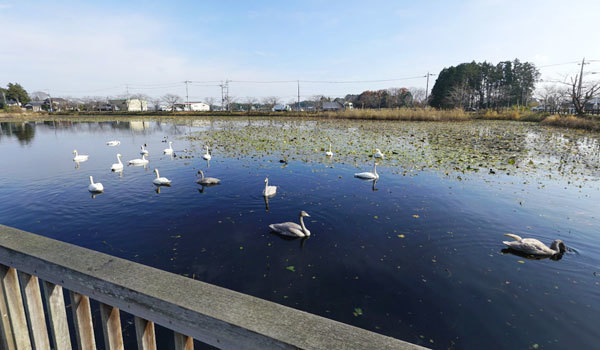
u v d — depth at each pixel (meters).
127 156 18.84
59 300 1.83
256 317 1.29
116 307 1.55
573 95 35.78
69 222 8.47
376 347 1.13
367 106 82.94
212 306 1.34
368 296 5.27
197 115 65.31
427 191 10.77
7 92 91.19
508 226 7.97
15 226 8.23
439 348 4.20
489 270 6.04
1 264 1.92
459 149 18.58
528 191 10.62
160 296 1.40
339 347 1.14
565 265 6.20
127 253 6.73
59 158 18.42
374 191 10.84
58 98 110.12
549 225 8.00
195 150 20.05
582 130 28.42
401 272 5.97
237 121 47.34
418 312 4.88
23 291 1.87
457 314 4.84
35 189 11.67
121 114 73.62
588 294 5.29
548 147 19.25
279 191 11.00
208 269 6.08
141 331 1.56
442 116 41.59
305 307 5.00
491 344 4.25
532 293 5.33
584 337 4.36
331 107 85.00
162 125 43.16
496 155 16.73
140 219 8.62
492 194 10.36
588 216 8.51
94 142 25.83
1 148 22.61
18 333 2.04
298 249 6.86
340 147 19.70
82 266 1.62
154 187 11.81
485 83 67.56
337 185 11.64
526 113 44.22
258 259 6.46
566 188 10.92
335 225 8.12
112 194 10.96
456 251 6.76
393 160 15.81
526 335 4.41
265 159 16.52
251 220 8.50
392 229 7.84
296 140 22.97
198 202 9.98
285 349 1.18
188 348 1.50
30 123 49.16
